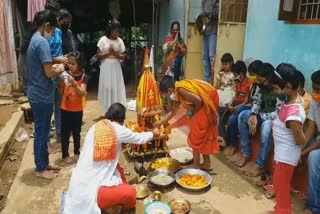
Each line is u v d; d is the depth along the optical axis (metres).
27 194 3.28
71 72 3.77
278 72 2.57
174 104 3.62
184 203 3.05
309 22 3.88
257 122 3.72
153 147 3.98
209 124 3.58
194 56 6.82
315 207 3.02
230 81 4.45
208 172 3.82
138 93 3.76
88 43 10.62
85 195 2.60
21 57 6.36
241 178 3.71
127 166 3.90
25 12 6.80
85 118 5.64
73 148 4.37
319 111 3.02
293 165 2.68
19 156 4.11
